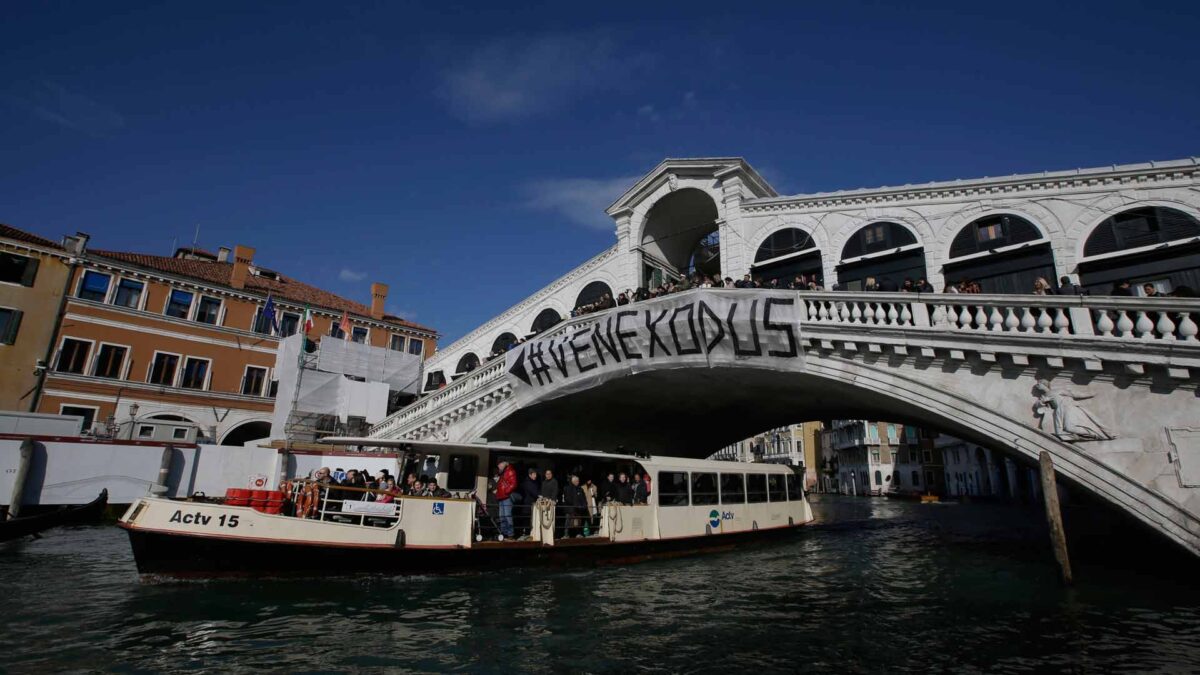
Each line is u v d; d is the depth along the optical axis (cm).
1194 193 1188
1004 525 2281
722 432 2469
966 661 702
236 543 933
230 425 2880
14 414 1833
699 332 1407
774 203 1731
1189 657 706
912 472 5288
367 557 1009
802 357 1311
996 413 1062
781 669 679
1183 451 898
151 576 927
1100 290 1252
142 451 1836
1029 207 1362
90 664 659
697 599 988
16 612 828
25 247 2469
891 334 1168
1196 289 1155
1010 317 1051
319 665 672
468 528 1114
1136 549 1484
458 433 2031
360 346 2644
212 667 660
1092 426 966
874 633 804
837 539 1861
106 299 2650
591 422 2159
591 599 974
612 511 1280
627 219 2059
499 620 848
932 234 1473
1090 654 719
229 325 2956
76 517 1659
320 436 2297
